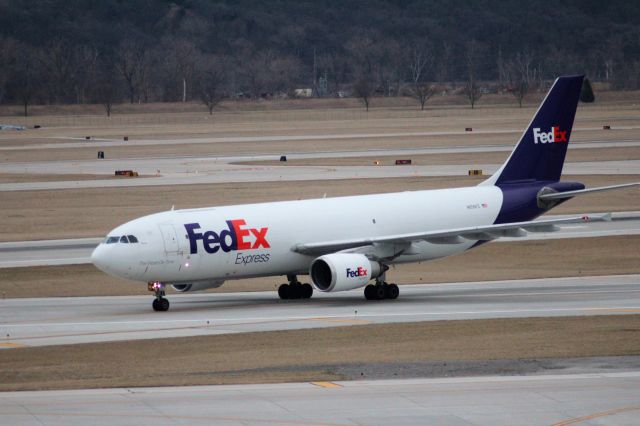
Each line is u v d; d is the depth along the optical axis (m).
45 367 146.62
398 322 184.62
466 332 171.38
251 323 186.38
